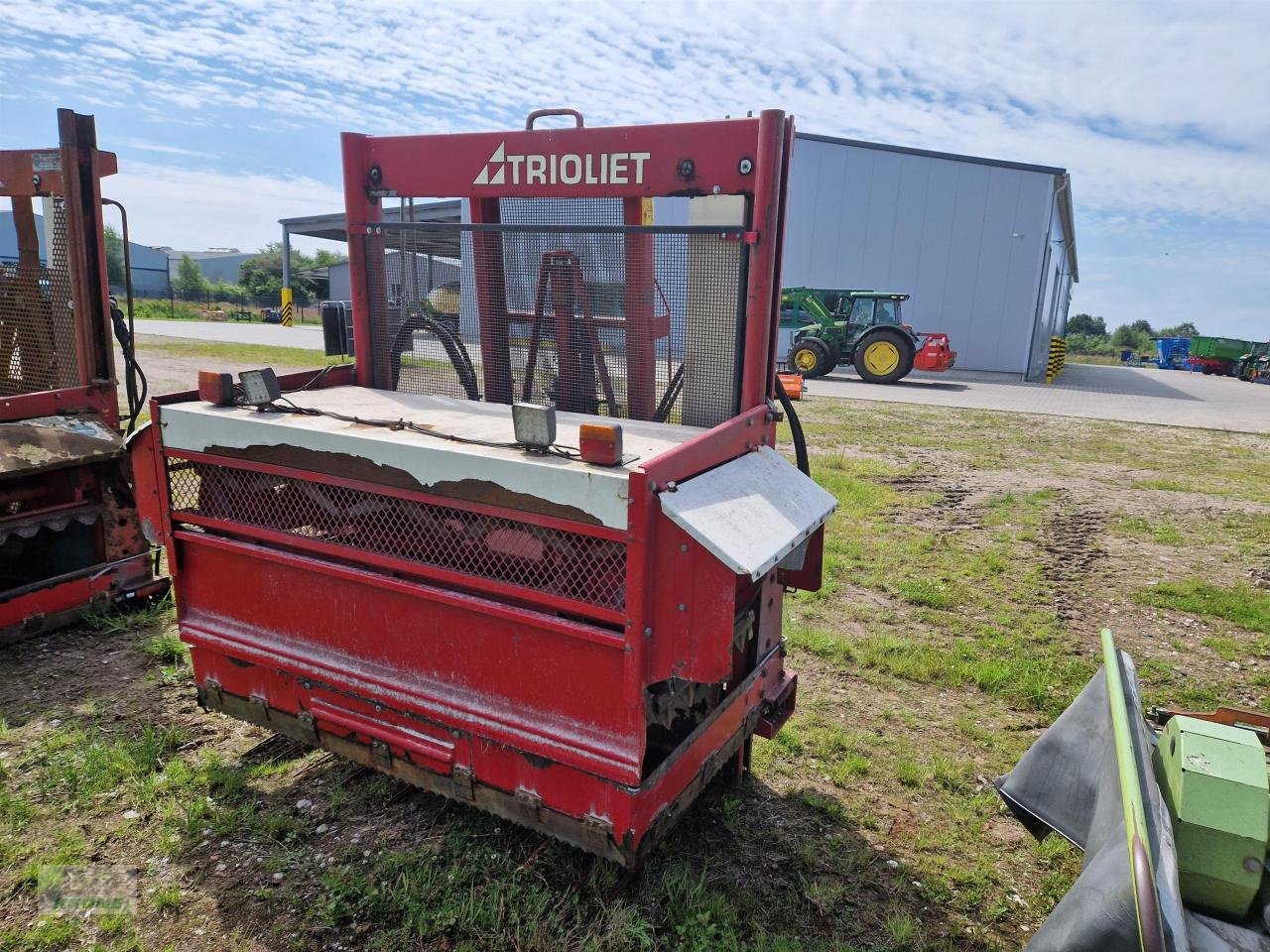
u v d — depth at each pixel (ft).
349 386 11.78
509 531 7.87
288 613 9.43
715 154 9.13
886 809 10.68
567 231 10.09
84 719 11.80
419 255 11.12
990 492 28.19
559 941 8.02
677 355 9.82
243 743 11.35
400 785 10.40
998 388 67.77
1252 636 16.89
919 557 20.92
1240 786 6.48
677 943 8.18
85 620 14.75
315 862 9.06
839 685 14.05
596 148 9.68
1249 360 106.52
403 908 8.38
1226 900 6.39
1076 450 37.06
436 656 8.48
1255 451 38.27
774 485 8.59
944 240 75.87
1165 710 8.96
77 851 9.16
